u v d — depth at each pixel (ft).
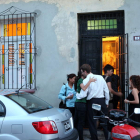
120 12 23.54
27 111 14.14
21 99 15.52
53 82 24.12
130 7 22.67
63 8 24.06
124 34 22.50
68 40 23.88
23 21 25.53
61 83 23.93
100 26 24.07
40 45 24.50
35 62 24.58
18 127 13.46
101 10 23.30
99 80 18.83
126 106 22.25
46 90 24.25
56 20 24.18
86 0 23.66
